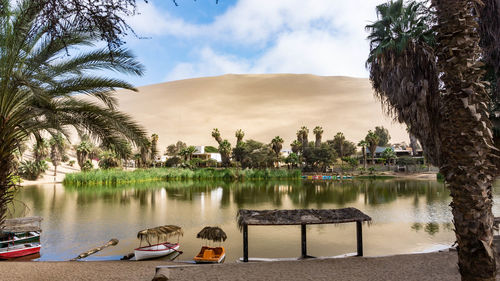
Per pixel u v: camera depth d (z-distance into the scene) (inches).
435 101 485.4
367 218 512.7
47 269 409.7
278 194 1926.7
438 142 487.2
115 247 757.9
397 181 2883.9
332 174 3609.7
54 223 1063.6
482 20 430.6
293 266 402.3
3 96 298.5
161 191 2126.0
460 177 163.0
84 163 3112.7
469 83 164.7
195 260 544.7
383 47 525.3
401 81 515.5
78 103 331.0
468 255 160.9
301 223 500.7
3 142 309.6
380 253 687.7
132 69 326.0
